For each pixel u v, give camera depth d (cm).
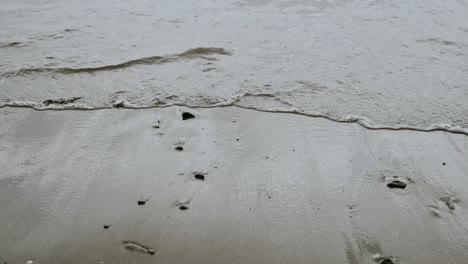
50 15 561
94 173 281
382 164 296
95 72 411
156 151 304
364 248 230
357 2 623
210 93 379
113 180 275
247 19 551
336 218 249
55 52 450
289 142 317
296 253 226
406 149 312
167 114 350
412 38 496
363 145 315
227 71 416
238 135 324
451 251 229
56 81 396
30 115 348
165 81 397
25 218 246
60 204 256
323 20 551
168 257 223
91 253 225
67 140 315
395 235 239
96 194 264
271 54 453
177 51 454
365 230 242
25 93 378
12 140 315
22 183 271
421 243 234
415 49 468
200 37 492
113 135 322
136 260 221
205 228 241
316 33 509
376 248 231
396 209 257
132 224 243
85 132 326
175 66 425
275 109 359
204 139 319
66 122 338
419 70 422
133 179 276
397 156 304
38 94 377
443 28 527
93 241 232
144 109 357
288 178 280
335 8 596
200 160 295
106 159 295
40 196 262
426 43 482
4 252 224
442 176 284
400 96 377
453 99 373
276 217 249
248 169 288
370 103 366
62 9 585
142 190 268
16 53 448
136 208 254
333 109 358
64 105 362
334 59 443
